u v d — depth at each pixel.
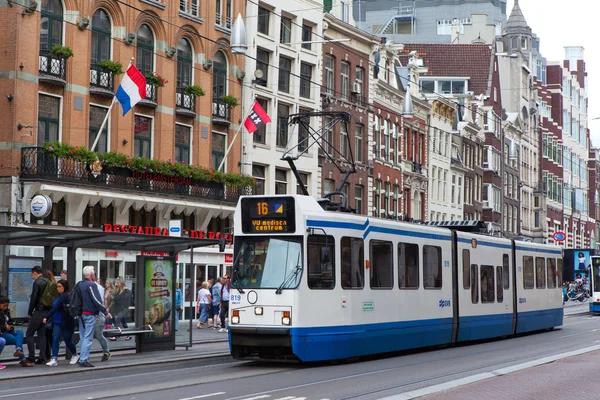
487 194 90.69
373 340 25.27
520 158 104.81
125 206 40.97
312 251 23.33
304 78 51.78
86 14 39.50
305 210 23.41
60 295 22.64
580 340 34.97
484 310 32.97
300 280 22.92
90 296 22.28
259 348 23.58
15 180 36.41
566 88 131.12
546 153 117.69
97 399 16.81
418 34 140.88
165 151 44.00
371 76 62.69
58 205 38.50
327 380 20.27
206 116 47.06
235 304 23.52
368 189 62.12
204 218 46.38
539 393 17.44
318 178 56.09
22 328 23.97
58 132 38.53
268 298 23.09
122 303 25.98
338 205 25.98
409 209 70.38
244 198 23.94
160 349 26.56
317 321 23.20
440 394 17.08
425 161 73.50
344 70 59.91
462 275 31.28
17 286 23.89
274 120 52.31
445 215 78.38
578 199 135.75
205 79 47.03
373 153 63.03
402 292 27.00
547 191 116.44
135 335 26.20
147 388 18.55
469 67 94.12
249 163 50.03
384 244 26.27
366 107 61.78
